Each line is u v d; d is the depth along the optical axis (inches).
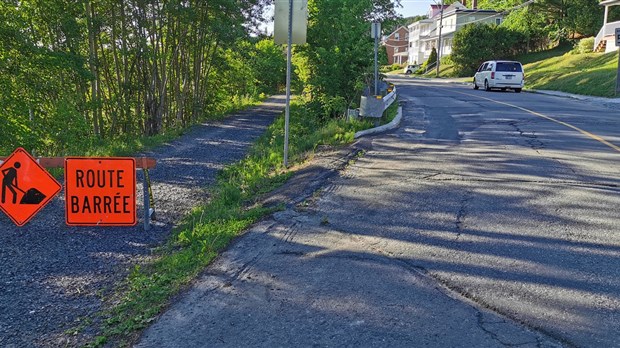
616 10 1947.6
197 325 154.3
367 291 171.2
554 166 339.3
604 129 505.0
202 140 634.8
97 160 245.0
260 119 937.5
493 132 495.5
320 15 671.8
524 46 2265.0
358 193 291.7
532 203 260.7
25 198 244.4
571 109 707.4
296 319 154.9
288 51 387.2
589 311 154.0
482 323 148.1
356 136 482.0
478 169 337.7
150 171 425.1
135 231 262.5
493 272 182.5
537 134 475.5
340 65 638.5
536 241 210.8
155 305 171.2
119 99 736.3
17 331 159.8
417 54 3865.7
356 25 655.8
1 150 471.5
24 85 519.8
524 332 142.9
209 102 1085.8
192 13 786.8
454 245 209.3
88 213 247.0
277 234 231.0
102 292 189.0
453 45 2337.6
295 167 390.0
